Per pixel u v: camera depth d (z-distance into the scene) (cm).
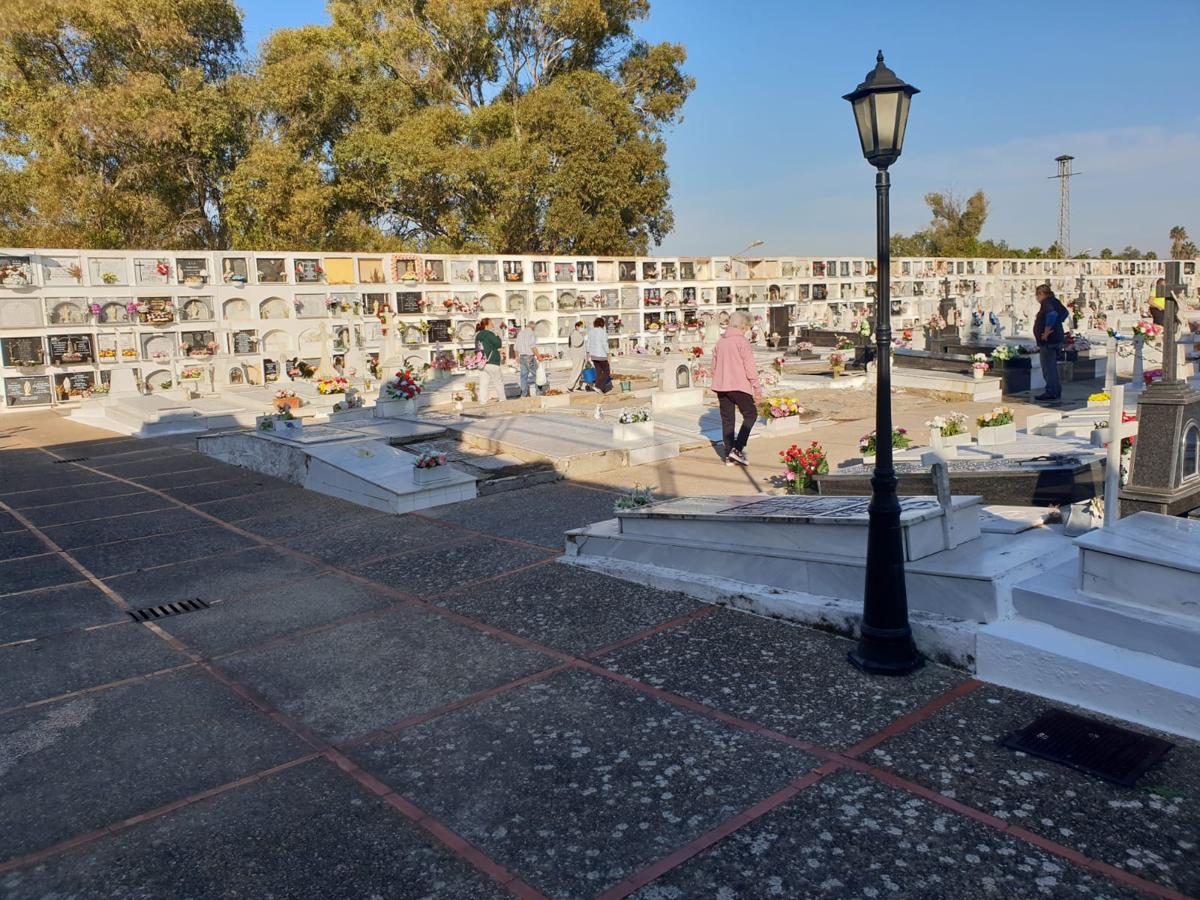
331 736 441
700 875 315
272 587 708
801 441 1241
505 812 364
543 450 1138
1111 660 419
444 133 3397
